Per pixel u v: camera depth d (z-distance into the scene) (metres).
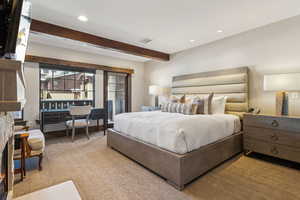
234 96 3.12
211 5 2.18
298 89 2.23
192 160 1.80
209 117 2.39
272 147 2.33
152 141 2.14
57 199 1.22
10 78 0.58
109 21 2.61
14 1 0.67
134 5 2.16
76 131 4.34
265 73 2.84
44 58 3.71
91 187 1.75
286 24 2.60
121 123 2.84
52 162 2.39
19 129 2.55
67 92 4.36
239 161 2.43
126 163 2.37
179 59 4.39
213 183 1.82
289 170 2.13
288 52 2.58
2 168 1.15
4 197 1.15
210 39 3.48
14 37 0.68
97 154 2.73
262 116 2.44
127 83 5.42
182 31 3.03
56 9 2.24
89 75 4.71
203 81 3.66
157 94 4.59
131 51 3.78
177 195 1.61
